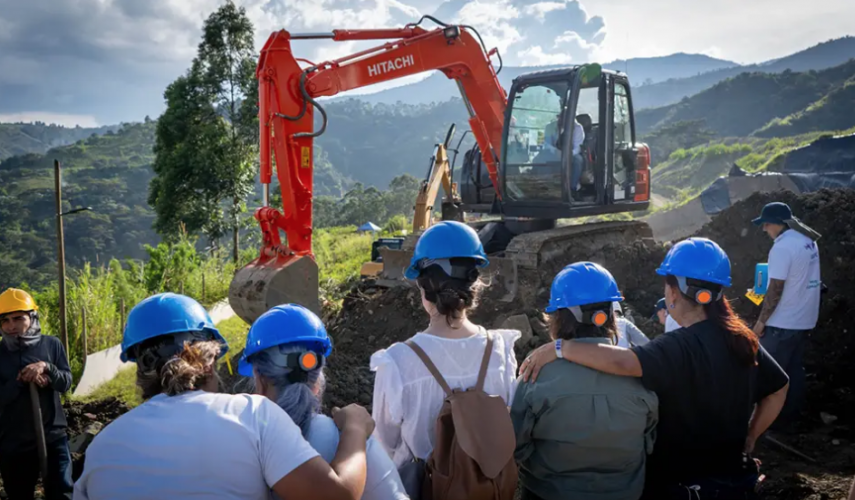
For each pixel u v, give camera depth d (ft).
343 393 20.62
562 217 28.84
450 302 7.97
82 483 5.98
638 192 32.60
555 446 8.39
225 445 5.74
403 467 8.00
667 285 9.26
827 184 54.34
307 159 25.30
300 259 23.12
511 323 22.81
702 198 60.64
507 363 8.38
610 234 31.19
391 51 27.61
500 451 7.16
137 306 6.52
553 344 8.45
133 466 5.70
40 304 31.42
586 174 29.81
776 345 15.97
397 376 7.88
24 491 13.57
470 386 7.89
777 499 13.50
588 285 8.52
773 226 16.15
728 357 8.52
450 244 8.17
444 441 7.38
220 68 77.61
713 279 8.80
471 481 7.07
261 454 5.90
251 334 6.92
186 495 5.62
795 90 508.53
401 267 29.30
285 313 6.89
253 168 79.51
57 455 13.61
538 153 29.30
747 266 24.63
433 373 7.82
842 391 18.04
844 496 13.12
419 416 7.82
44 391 13.52
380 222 269.64
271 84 24.79
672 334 8.66
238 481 5.74
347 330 26.30
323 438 6.63
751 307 22.84
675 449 8.61
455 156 35.86
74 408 20.94
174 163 76.64
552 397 8.20
